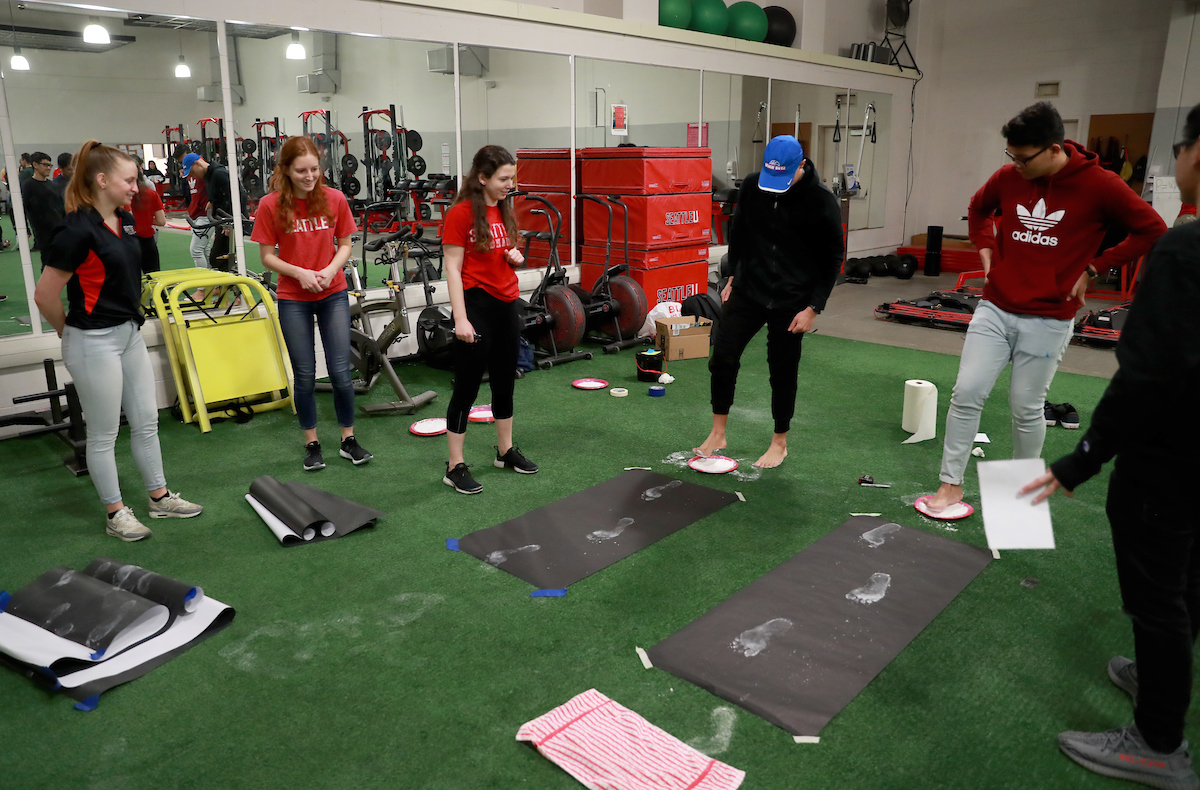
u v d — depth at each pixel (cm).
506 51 598
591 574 254
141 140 447
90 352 258
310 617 230
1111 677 198
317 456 350
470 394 308
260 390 427
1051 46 955
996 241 260
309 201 314
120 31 420
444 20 522
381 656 211
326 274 322
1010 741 177
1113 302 757
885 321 684
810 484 326
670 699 192
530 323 514
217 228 480
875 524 286
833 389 471
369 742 178
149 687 198
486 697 193
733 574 253
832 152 940
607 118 700
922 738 178
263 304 455
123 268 256
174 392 441
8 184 388
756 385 480
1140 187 910
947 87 1057
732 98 781
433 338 504
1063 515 296
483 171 282
